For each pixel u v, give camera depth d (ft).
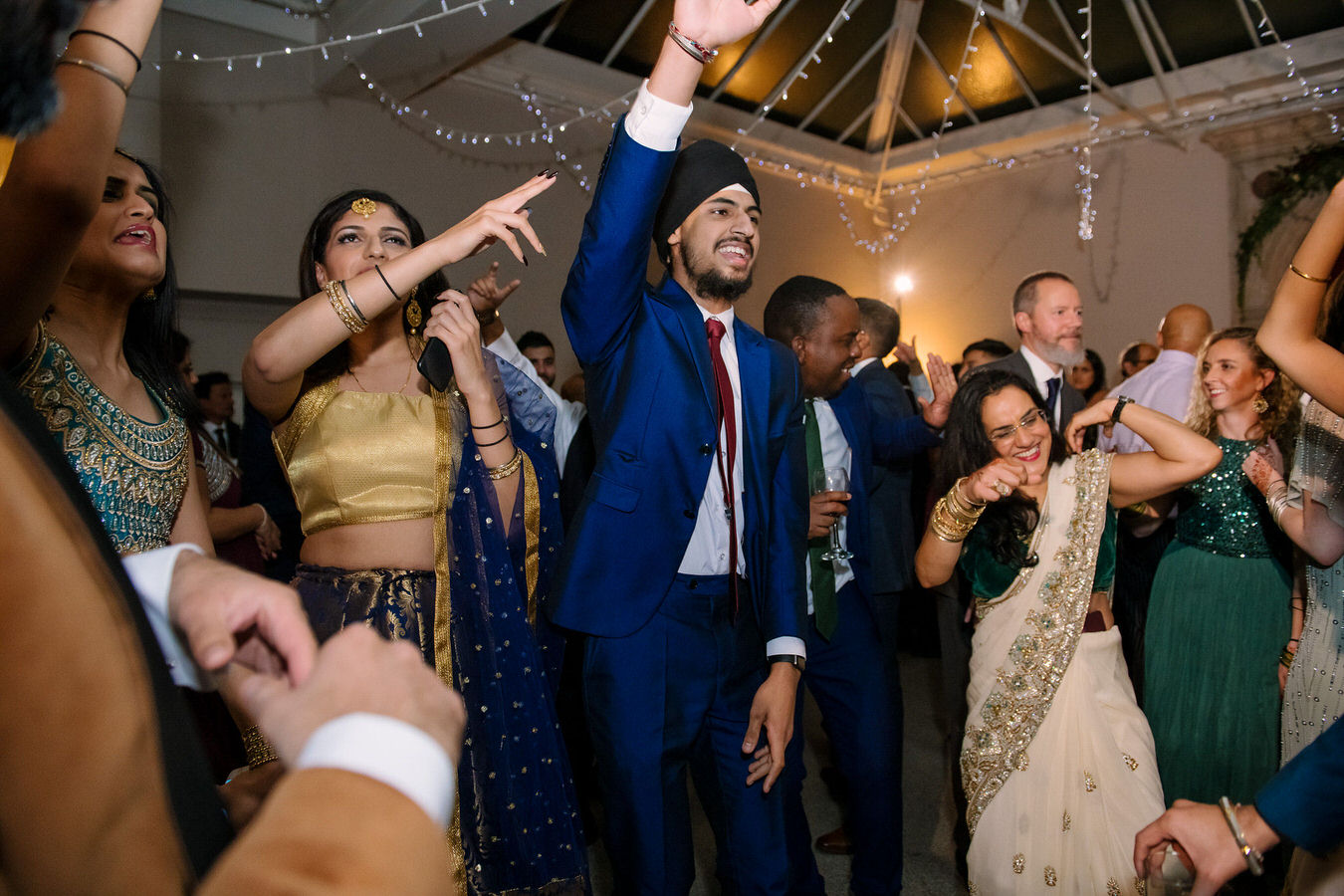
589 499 5.77
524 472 6.18
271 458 9.32
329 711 1.32
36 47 1.26
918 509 16.55
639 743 5.63
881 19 25.35
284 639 1.54
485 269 23.25
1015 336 31.09
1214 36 24.03
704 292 6.18
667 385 5.79
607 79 24.73
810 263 31.65
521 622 5.79
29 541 1.19
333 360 5.80
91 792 1.17
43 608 1.18
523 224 5.14
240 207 19.66
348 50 19.65
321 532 5.63
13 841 1.17
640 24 23.21
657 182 5.16
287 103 20.34
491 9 18.12
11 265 2.43
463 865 5.17
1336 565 6.79
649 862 5.57
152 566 1.70
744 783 6.03
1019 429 6.97
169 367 4.99
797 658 6.11
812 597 7.80
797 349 8.74
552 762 5.69
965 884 8.87
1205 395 8.99
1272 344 5.50
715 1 4.83
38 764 1.16
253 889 1.02
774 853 6.00
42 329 4.02
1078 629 6.62
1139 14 23.77
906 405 11.38
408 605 5.38
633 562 5.69
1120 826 6.32
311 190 20.66
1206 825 3.41
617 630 5.65
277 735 1.35
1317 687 6.86
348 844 1.09
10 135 1.30
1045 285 11.15
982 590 7.07
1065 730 6.54
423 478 5.60
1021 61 26.40
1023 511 6.92
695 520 5.80
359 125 21.38
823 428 8.52
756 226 6.20
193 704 6.59
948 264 32.65
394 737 1.26
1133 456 6.94
